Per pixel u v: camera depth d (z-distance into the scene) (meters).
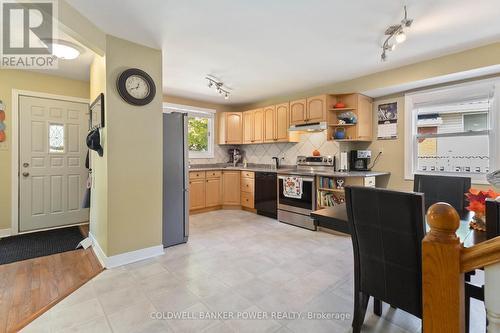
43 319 1.73
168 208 3.07
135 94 2.64
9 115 3.39
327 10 2.09
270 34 2.50
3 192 3.38
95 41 2.31
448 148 3.36
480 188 3.10
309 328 1.66
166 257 2.77
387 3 2.00
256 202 4.79
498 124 2.93
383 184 3.93
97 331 1.62
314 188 3.79
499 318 0.57
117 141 2.54
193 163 5.32
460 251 0.59
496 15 2.16
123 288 2.13
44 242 3.21
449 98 3.29
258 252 2.92
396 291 1.34
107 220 2.50
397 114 3.79
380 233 1.35
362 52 2.93
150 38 2.57
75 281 2.24
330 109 3.98
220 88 4.35
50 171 3.72
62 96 3.75
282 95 4.90
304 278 2.32
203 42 2.67
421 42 2.66
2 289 2.11
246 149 5.84
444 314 0.61
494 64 2.66
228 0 1.95
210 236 3.49
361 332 1.62
